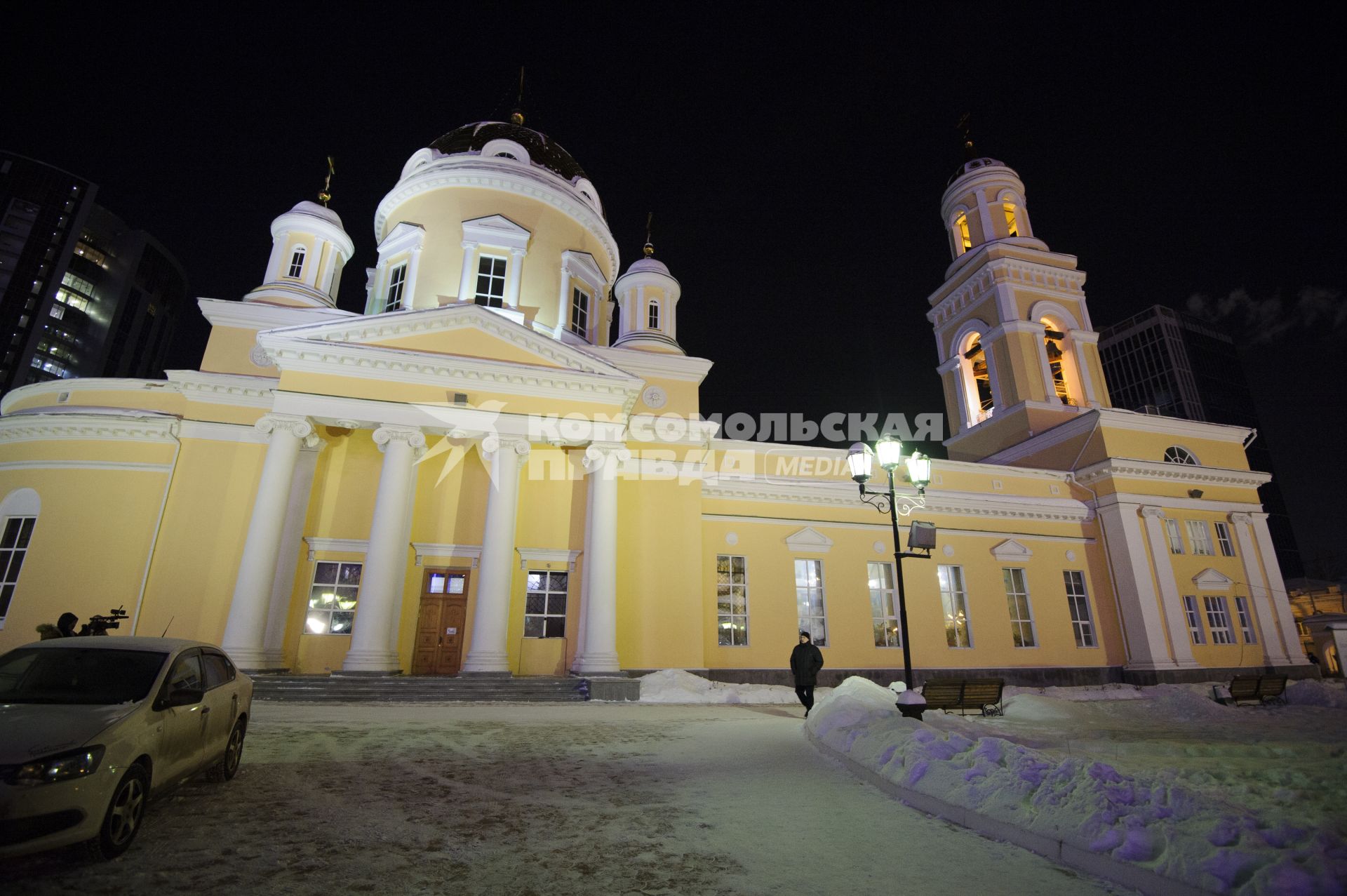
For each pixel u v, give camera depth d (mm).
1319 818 5672
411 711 13484
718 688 18453
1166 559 25312
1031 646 24438
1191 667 24094
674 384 23016
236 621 15930
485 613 17547
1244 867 4250
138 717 5449
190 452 18234
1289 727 13133
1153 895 4531
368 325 18547
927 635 23375
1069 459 27438
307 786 7141
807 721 11492
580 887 4734
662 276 25672
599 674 17781
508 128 29125
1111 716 14922
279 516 16797
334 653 18297
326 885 4676
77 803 4672
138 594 17094
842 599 22875
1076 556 25906
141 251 86125
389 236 25016
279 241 23766
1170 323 91562
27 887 4453
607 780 7785
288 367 17875
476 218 24781
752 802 6910
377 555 17031
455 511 20172
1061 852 5234
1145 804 5410
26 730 4934
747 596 22047
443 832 5820
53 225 79250
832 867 5125
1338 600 51969
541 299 24875
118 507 17797
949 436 33500
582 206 26703
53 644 6328
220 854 5172
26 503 17875
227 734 7059
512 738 10438
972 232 34000
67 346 79375
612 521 19266
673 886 4758
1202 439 28031
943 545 24578
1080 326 31391
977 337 32969
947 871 5051
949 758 7301
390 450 17812
